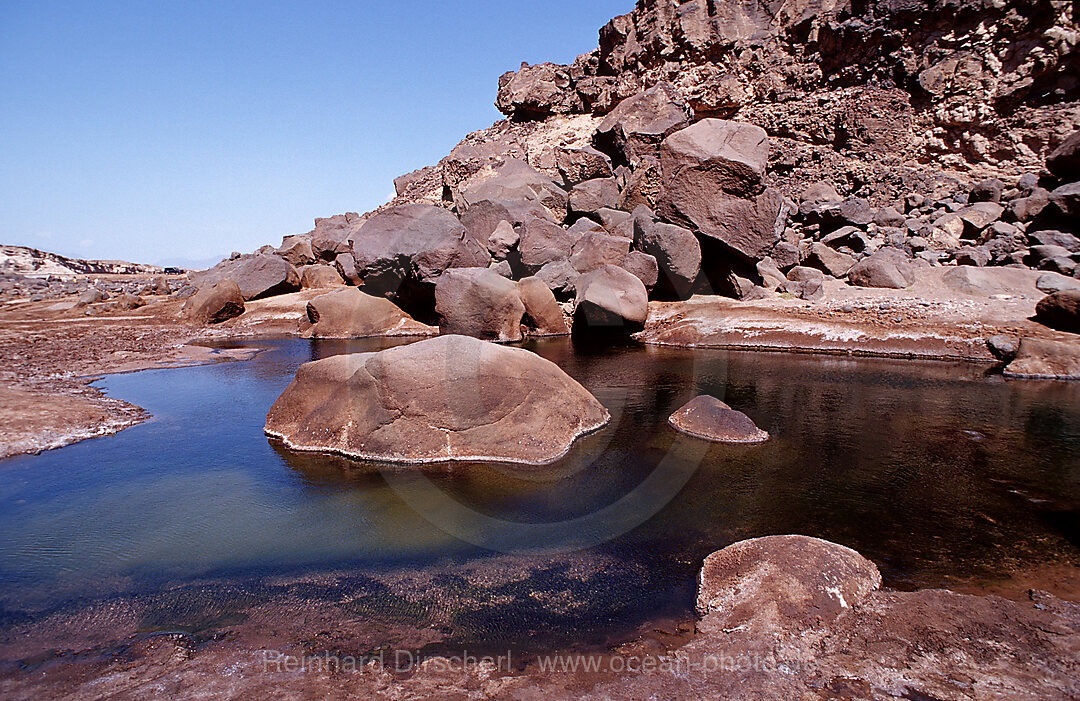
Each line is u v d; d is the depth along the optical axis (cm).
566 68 2902
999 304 1287
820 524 460
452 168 2241
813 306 1352
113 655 307
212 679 284
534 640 320
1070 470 573
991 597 353
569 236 1558
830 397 841
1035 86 2045
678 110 2008
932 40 2148
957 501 503
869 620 327
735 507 489
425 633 326
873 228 1752
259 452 616
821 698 267
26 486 531
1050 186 1822
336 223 2195
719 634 317
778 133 2284
